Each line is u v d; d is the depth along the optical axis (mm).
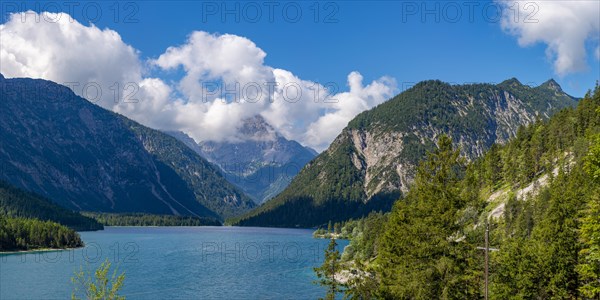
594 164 39531
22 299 111000
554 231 62656
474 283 46812
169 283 131500
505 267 62344
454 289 44562
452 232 46281
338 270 55094
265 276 141500
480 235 47062
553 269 60344
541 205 114750
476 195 49094
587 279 59062
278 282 131375
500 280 61812
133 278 140000
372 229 137250
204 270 155250
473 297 46250
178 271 153375
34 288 123375
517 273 62219
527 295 60906
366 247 123062
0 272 150875
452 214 45531
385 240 52438
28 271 152875
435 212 45906
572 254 60031
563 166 147000
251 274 145750
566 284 59562
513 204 133250
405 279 46656
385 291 49219
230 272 150500
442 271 44625
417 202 50438
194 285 128500
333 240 55656
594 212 41656
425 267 45938
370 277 53406
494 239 71000
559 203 65125
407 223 49938
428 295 44875
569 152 164750
